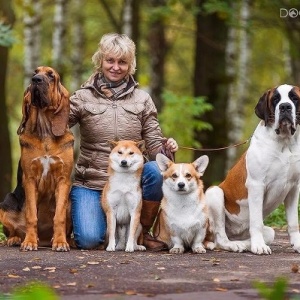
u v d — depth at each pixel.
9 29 21.27
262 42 42.22
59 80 11.88
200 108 25.25
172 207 11.27
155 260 10.33
